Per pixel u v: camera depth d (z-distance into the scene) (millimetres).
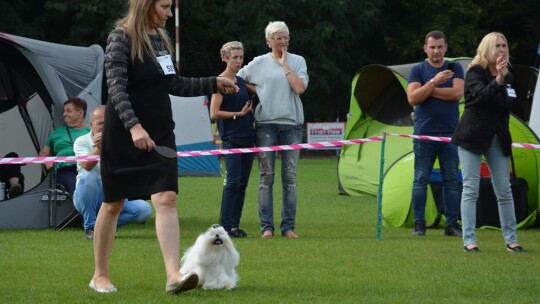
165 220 7613
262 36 44875
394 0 49438
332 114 49344
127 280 8773
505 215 11070
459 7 47500
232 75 12609
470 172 10922
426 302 7625
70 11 43531
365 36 49531
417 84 12922
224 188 12609
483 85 10594
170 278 7633
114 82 7543
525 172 14961
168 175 7625
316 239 12453
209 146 25188
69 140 14219
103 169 7742
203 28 47625
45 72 14508
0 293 8031
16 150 15531
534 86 18875
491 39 10594
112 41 7656
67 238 12641
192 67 48000
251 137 12641
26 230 13820
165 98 7812
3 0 42062
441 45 12898
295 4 45406
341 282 8703
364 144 20938
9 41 14195
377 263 10031
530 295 8023
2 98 15625
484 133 10734
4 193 14516
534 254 10812
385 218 14672
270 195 12750
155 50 7785
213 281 8164
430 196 14438
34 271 9438
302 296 7898
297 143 12633
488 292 8164
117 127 7637
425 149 12961
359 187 20688
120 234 13188
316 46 45625
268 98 12453
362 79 20188
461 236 12961
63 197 14125
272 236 12758
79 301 7574
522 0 49250
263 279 8867
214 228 8133
